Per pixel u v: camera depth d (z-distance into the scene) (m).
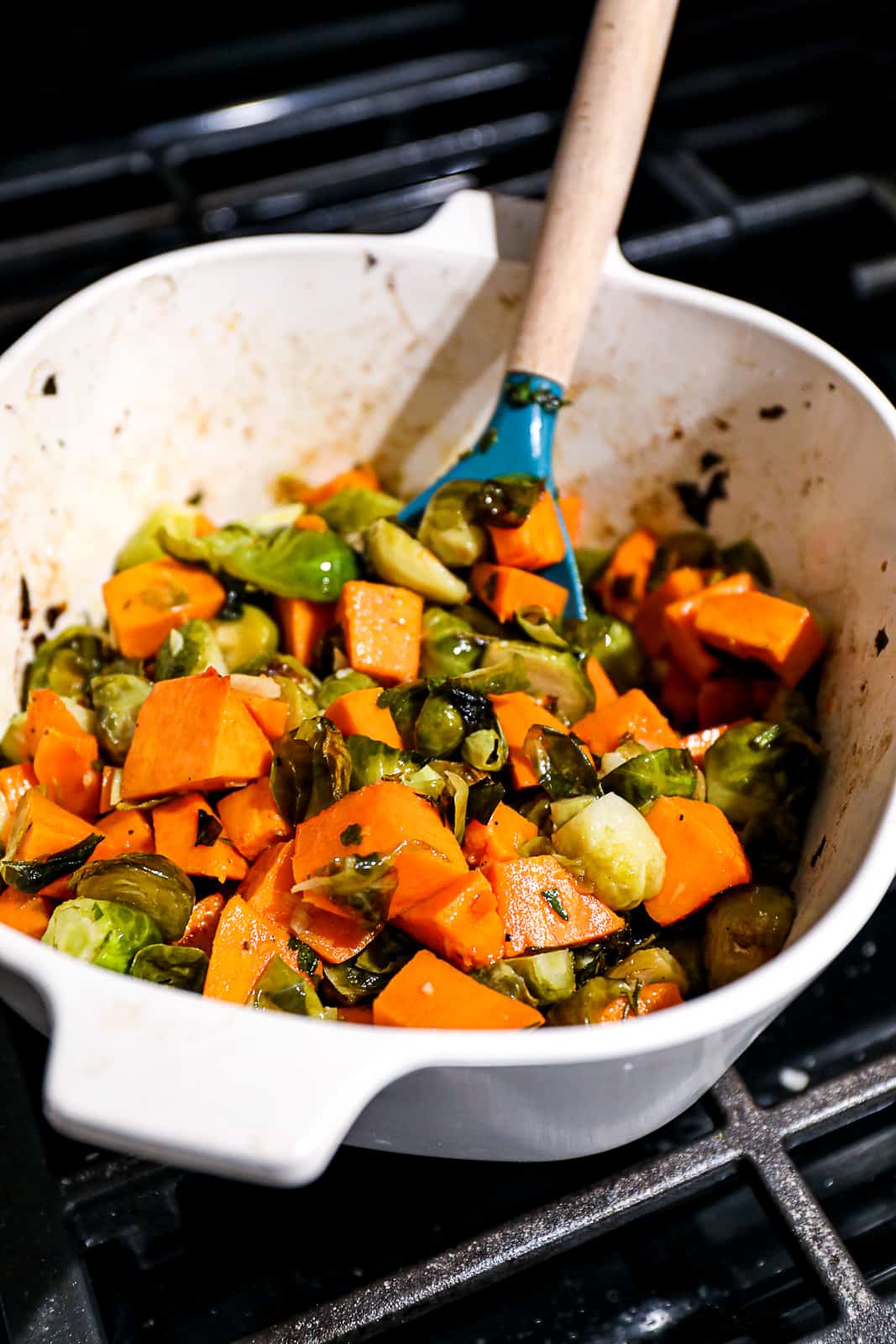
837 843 0.47
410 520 0.56
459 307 0.56
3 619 0.52
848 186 0.67
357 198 0.69
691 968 0.48
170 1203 0.46
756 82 0.74
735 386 0.55
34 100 0.73
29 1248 0.44
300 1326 0.43
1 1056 0.47
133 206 0.70
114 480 0.56
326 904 0.45
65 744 0.50
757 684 0.54
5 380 0.50
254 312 0.56
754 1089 0.49
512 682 0.53
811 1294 0.45
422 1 0.77
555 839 0.48
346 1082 0.37
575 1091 0.40
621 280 0.54
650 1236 0.46
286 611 0.55
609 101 0.53
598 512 0.60
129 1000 0.38
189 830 0.48
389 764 0.48
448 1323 0.45
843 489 0.52
